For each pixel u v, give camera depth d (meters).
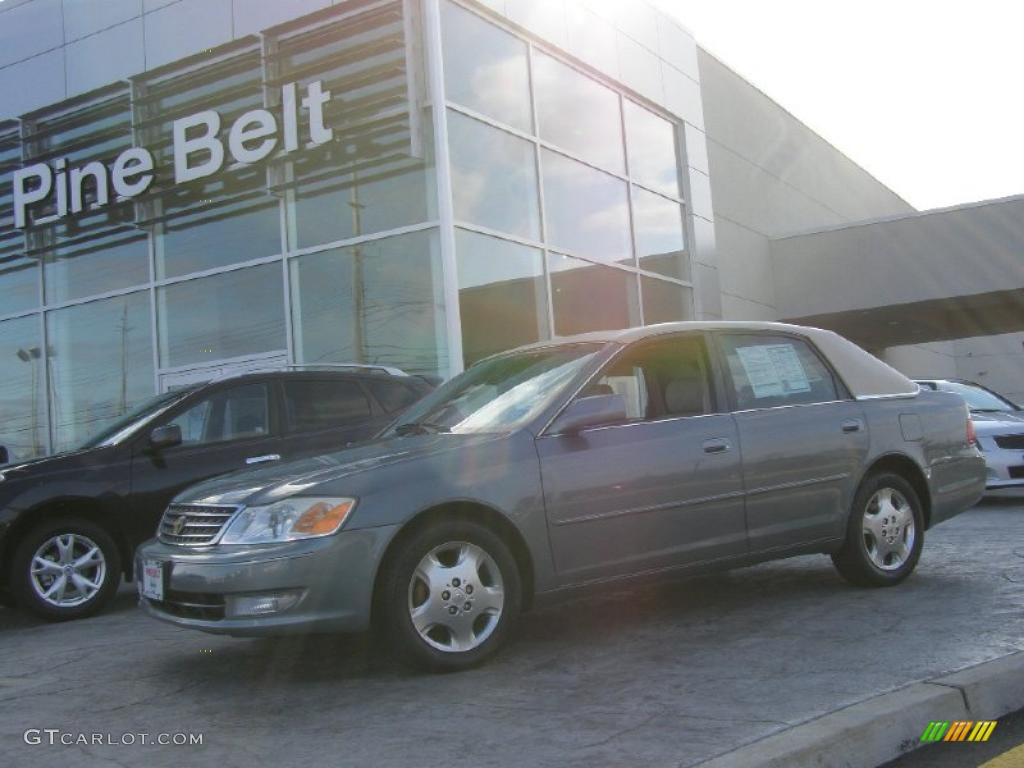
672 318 16.33
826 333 6.36
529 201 13.12
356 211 12.03
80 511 7.02
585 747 3.55
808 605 5.78
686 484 5.24
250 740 3.88
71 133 14.37
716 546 5.34
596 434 5.11
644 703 4.04
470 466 4.72
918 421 6.36
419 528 4.58
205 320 13.15
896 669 4.30
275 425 7.69
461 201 11.80
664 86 16.69
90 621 6.79
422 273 11.51
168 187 13.20
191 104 13.20
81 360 14.20
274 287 12.63
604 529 4.98
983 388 12.15
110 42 13.86
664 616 5.73
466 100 12.19
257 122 12.27
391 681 4.59
